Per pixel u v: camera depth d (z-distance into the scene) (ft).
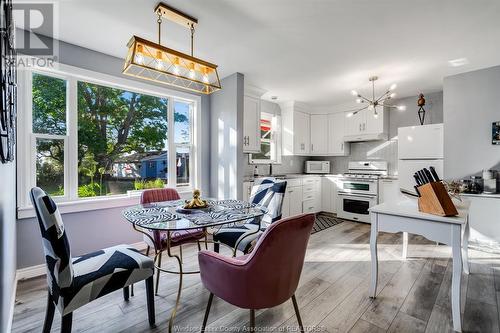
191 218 5.32
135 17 6.65
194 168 11.68
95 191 9.01
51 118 7.95
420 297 6.27
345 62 9.63
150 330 5.08
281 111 16.49
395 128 15.16
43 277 7.33
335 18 6.74
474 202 9.76
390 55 9.02
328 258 8.93
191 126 11.71
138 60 5.92
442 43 8.12
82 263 4.77
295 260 4.15
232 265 3.96
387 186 13.93
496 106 9.96
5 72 3.51
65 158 8.18
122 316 5.54
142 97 10.21
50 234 3.89
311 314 5.59
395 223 5.88
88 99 8.84
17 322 5.32
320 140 17.25
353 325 5.20
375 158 16.01
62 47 7.90
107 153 9.29
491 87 10.06
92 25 7.04
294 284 4.32
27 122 7.34
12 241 5.95
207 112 12.03
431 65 9.90
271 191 7.76
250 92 12.61
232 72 10.73
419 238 11.27
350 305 5.94
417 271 7.79
